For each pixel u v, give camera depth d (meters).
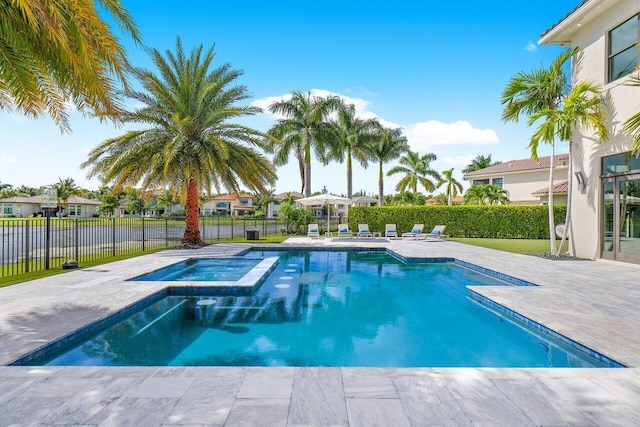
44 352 3.90
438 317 6.31
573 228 11.98
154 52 13.55
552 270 9.12
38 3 4.36
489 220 21.53
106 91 6.32
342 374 3.24
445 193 46.69
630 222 9.82
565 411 2.63
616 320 4.86
